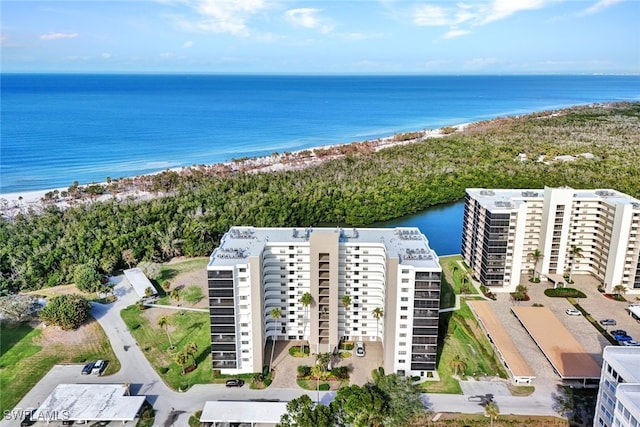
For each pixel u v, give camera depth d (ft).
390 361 381.40
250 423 336.08
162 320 432.66
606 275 534.37
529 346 425.28
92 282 528.22
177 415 344.90
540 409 346.74
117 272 589.73
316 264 387.55
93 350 425.28
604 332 449.48
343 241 409.49
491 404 327.67
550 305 502.38
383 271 406.00
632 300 513.86
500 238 512.63
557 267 566.36
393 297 366.84
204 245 642.22
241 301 375.04
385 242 410.52
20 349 426.10
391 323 372.38
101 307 501.15
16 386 376.68
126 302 511.81
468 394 363.76
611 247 523.29
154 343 435.53
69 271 563.07
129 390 366.84
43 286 556.10
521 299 510.58
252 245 404.36
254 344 385.09
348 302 402.31
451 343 430.61
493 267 523.29
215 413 331.98
